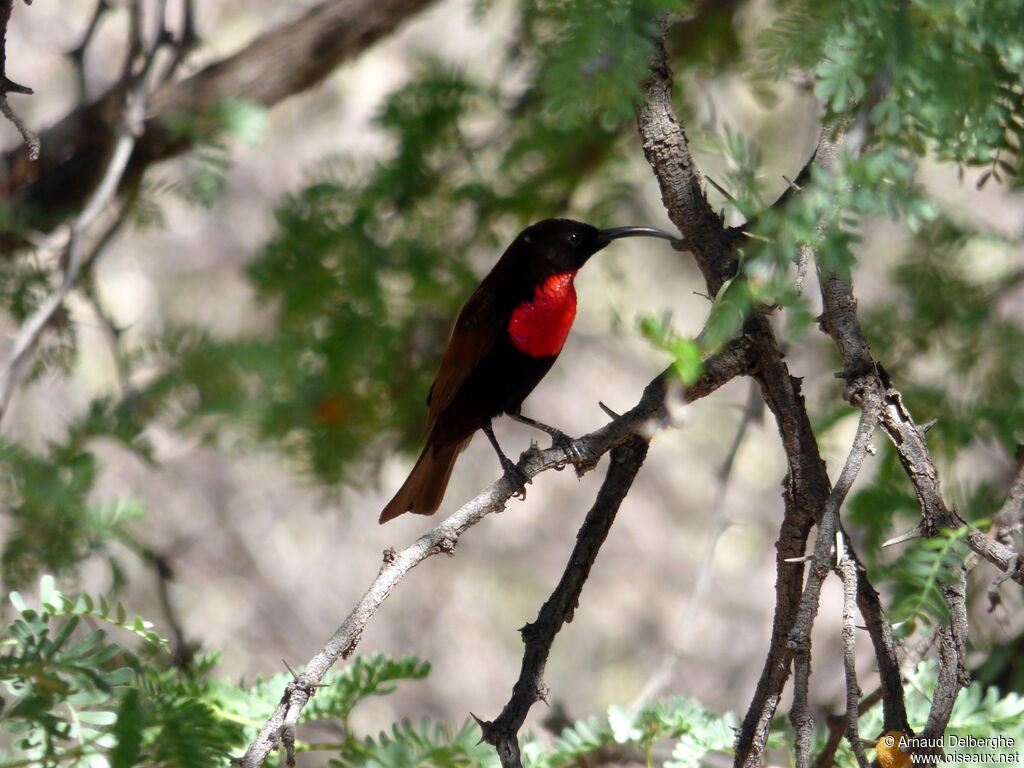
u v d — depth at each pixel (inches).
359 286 408.2
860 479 439.8
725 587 869.2
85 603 203.6
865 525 326.0
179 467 813.9
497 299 369.7
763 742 211.2
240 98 426.6
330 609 848.9
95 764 191.3
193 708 216.4
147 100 420.8
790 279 183.9
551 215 450.0
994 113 189.5
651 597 880.9
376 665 242.4
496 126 452.8
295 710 182.9
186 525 815.7
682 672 829.8
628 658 854.5
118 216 445.7
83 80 427.8
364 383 415.8
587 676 851.4
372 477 434.9
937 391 357.7
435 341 449.1
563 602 222.1
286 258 414.0
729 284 198.2
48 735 189.8
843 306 207.8
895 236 512.4
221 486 841.5
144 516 331.3
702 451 719.1
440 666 863.7
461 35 728.3
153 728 209.3
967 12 173.9
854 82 175.6
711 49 410.6
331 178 439.2
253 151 783.7
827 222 174.9
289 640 823.1
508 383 378.6
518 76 474.9
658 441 719.7
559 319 370.3
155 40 386.0
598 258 471.2
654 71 233.5
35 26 742.5
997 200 511.2
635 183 481.1
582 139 422.6
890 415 202.2
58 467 326.6
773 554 873.5
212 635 796.0
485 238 449.1
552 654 866.8
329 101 762.8
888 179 174.9
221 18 775.7
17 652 198.4
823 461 218.7
